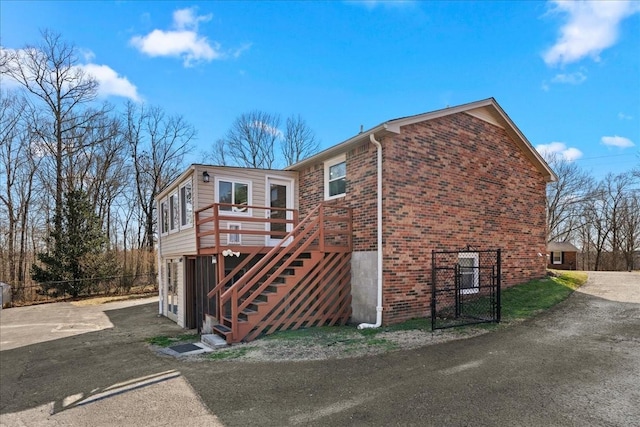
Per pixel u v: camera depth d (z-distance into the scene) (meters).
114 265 23.69
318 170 11.65
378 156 9.02
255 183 12.03
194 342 8.95
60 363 7.93
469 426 3.80
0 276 23.27
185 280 12.41
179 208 12.95
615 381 4.83
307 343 7.34
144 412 4.60
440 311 9.45
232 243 11.34
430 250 9.50
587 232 36.34
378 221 8.88
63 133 25.39
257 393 4.96
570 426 3.73
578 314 8.62
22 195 24.56
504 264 11.30
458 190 10.26
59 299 21.19
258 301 8.69
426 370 5.50
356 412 4.22
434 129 9.83
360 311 9.36
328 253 9.41
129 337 10.63
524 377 5.06
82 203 22.73
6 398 5.74
